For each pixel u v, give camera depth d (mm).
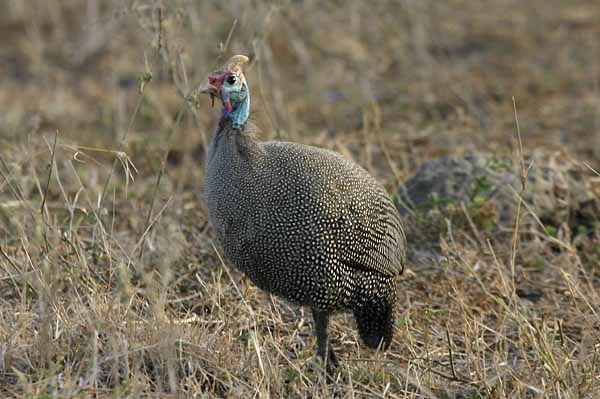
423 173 16875
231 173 10969
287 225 10852
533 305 14008
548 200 16422
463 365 12109
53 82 26422
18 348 11062
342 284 11188
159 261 12883
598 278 14805
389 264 11586
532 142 20828
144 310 11812
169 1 16609
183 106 13625
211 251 14883
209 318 12227
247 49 17141
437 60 27984
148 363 11055
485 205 15953
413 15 28141
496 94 25203
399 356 12266
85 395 10180
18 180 15562
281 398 10609
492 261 15125
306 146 11438
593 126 22391
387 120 23031
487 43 29812
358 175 11383
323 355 11594
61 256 12781
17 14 31781
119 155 12539
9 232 14234
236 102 11070
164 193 17062
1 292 12992
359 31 28656
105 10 29266
